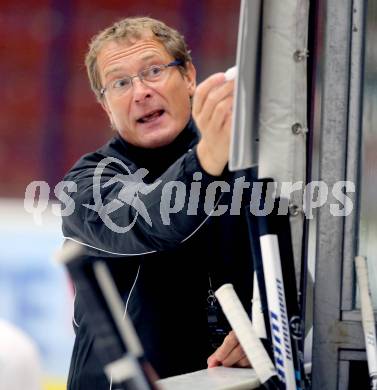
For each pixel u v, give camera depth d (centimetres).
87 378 910
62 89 2864
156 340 902
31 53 2878
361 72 752
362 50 750
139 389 484
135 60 917
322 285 751
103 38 940
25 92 2859
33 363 557
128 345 485
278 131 708
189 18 2866
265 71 701
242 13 655
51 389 2172
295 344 708
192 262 912
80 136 2844
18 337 561
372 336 701
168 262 910
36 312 2220
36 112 2852
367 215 776
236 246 905
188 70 959
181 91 934
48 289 2230
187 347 908
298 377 707
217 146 697
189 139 946
